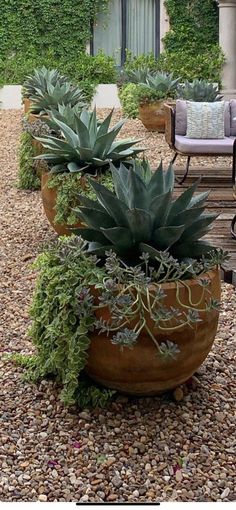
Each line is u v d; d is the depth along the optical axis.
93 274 2.78
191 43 16.69
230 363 3.38
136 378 2.83
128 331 2.61
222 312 4.00
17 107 15.18
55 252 3.07
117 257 2.91
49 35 16.53
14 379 3.21
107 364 2.81
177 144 7.35
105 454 2.65
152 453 2.67
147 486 2.48
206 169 8.08
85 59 15.45
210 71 15.64
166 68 15.52
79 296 2.74
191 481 2.51
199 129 7.47
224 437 2.79
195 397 3.05
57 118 5.49
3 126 12.26
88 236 2.98
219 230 5.53
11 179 8.28
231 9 15.53
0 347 3.58
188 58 15.78
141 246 2.83
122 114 13.27
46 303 2.99
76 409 2.95
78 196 3.07
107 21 16.95
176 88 11.01
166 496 2.43
